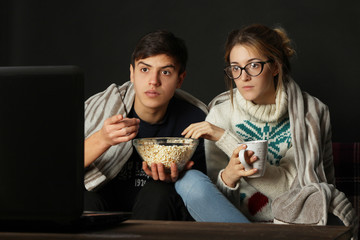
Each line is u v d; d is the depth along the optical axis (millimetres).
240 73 1682
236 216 1373
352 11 2416
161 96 1705
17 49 2883
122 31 2768
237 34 1733
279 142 1769
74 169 689
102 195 1698
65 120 687
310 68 2455
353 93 2406
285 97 1733
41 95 686
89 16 2814
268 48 1671
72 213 690
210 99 2617
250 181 1629
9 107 687
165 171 1480
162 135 1829
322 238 699
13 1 2898
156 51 1666
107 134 1456
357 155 1959
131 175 1793
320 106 1790
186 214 1465
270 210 1741
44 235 710
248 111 1764
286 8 2504
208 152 1821
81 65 2812
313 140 1681
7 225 724
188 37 2666
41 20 2871
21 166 689
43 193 690
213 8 2631
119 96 1862
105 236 701
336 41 2430
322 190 1448
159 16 2719
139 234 724
